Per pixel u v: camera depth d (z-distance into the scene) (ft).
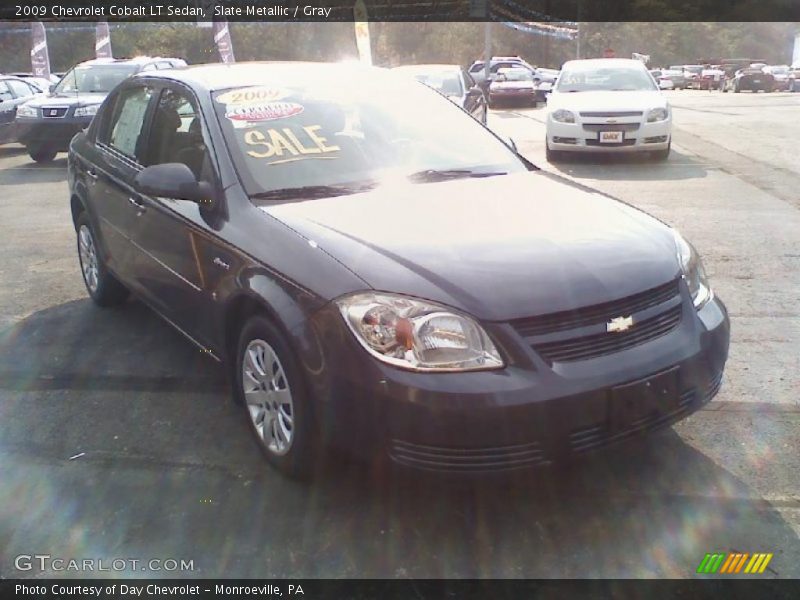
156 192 11.88
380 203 11.71
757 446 11.66
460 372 8.95
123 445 12.07
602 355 9.43
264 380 10.91
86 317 17.66
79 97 43.16
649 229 11.35
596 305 9.46
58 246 24.08
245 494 10.68
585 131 37.86
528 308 9.20
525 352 9.06
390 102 14.57
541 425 8.96
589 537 9.70
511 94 79.30
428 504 10.36
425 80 43.96
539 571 9.16
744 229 24.21
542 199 12.18
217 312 11.69
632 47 224.33
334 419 9.55
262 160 12.46
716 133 50.06
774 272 19.86
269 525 10.02
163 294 13.93
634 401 9.41
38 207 30.71
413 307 9.19
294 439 10.30
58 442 12.20
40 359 15.34
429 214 11.30
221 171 12.23
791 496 10.43
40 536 9.93
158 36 95.45
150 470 11.34
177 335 16.46
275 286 10.28
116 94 17.13
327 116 13.66
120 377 14.47
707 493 10.53
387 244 10.23
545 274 9.65
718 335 10.55
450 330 9.06
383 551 9.52
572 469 11.06
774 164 36.76
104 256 16.87
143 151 14.75
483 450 8.91
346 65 15.74
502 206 11.75
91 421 12.85
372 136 13.58
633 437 9.61
